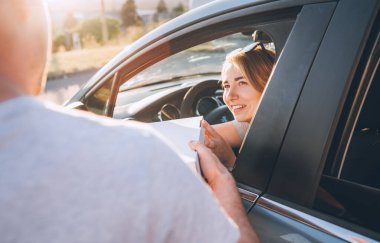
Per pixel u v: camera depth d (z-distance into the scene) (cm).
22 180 44
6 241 44
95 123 50
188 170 53
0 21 48
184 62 237
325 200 98
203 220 53
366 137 107
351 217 94
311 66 102
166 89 232
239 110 152
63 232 45
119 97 217
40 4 54
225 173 94
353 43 96
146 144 49
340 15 100
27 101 49
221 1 137
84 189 46
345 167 102
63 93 1131
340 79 97
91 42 2323
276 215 104
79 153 46
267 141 108
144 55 165
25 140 46
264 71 147
